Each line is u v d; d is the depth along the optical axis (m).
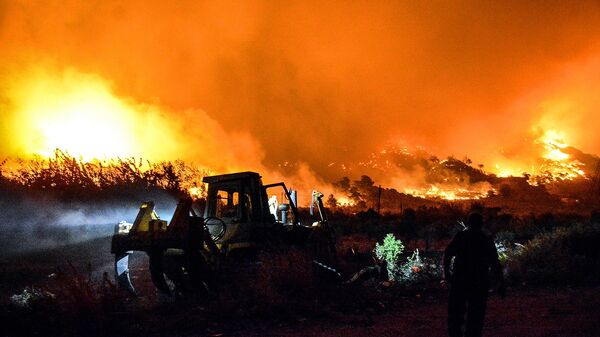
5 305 8.98
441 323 8.48
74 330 7.83
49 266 14.22
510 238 22.70
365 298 10.30
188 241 9.42
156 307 9.16
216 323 8.34
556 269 12.88
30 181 16.94
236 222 11.12
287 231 11.73
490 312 9.26
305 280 9.79
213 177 11.48
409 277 13.23
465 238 6.84
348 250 14.09
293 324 8.39
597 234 14.66
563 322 8.17
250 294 9.43
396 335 7.65
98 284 10.17
